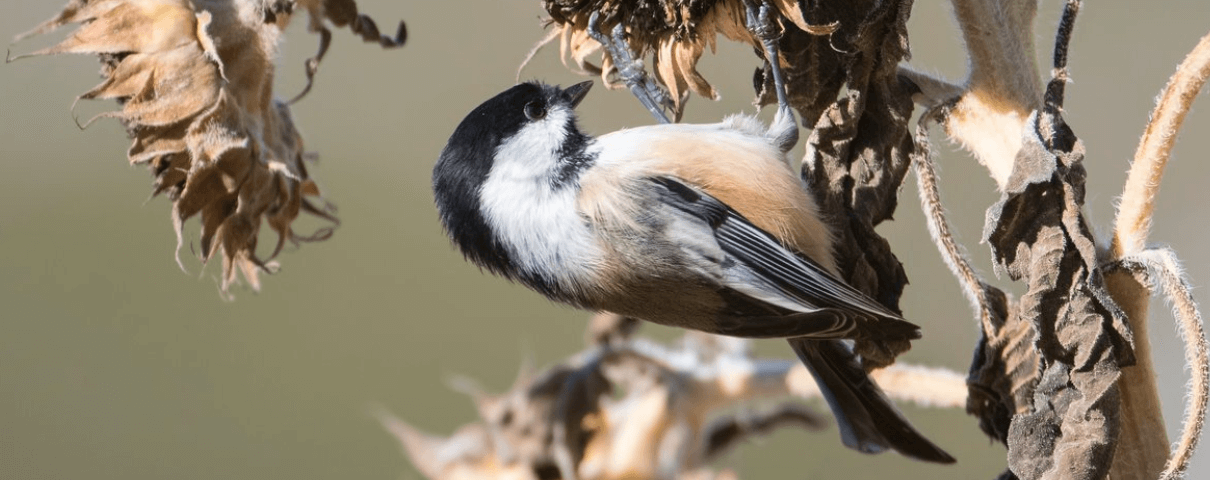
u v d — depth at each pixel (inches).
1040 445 192.4
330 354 521.0
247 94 237.5
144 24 231.8
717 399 270.8
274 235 285.7
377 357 520.7
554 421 274.8
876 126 214.1
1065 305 188.5
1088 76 396.2
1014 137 198.7
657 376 274.1
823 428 290.8
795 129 261.1
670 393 271.6
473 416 499.8
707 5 221.9
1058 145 189.5
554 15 241.3
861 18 207.5
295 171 249.6
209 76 233.3
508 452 278.2
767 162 251.0
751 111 382.9
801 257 229.9
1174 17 416.5
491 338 520.4
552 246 251.3
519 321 524.7
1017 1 200.8
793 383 263.1
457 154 263.7
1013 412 213.6
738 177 248.2
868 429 249.9
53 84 561.6
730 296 242.7
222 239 242.2
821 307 229.5
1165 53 398.3
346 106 525.3
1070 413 190.1
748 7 216.4
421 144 528.1
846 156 217.9
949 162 382.0
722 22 221.6
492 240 257.8
